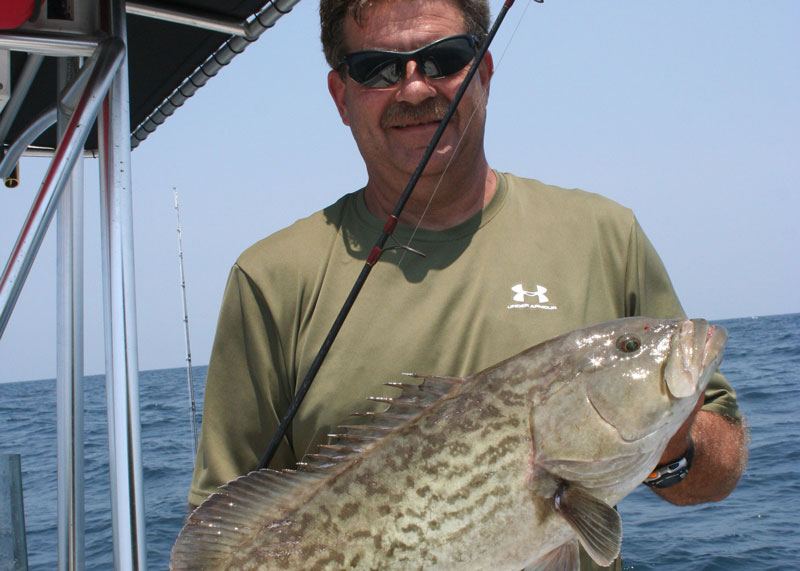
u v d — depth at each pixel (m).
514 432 1.94
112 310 2.27
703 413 2.37
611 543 1.83
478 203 2.44
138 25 3.37
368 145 2.43
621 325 2.06
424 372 2.28
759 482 9.40
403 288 2.37
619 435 1.94
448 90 2.35
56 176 2.21
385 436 2.00
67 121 2.66
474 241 2.40
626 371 1.97
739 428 2.39
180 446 17.08
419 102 2.33
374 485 1.94
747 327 81.88
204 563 1.93
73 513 2.80
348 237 2.51
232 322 2.49
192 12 3.20
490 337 2.28
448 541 1.89
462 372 2.27
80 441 2.85
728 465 2.33
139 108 4.27
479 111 2.39
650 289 2.45
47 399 51.00
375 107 2.37
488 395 1.99
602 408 1.94
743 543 7.13
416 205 2.43
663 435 1.97
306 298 2.46
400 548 1.89
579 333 2.05
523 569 1.95
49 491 11.39
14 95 3.70
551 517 1.91
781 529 7.43
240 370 2.47
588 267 2.37
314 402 2.32
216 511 1.97
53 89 4.07
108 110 2.40
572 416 1.94
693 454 2.20
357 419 2.29
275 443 2.22
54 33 2.43
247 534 1.95
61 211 2.95
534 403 1.96
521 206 2.48
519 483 1.91
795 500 8.41
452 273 2.36
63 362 2.88
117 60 2.39
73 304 2.92
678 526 7.83
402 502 1.92
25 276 2.21
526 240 2.39
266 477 1.99
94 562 7.65
